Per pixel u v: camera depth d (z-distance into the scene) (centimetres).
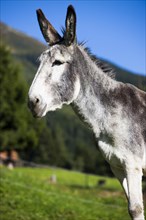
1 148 3234
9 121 3203
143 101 504
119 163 486
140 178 476
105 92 495
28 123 3316
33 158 5209
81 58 493
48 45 502
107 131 484
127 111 488
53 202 1056
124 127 481
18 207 938
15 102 3198
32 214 905
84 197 1398
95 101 491
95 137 494
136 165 476
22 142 3281
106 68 514
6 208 914
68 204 1080
